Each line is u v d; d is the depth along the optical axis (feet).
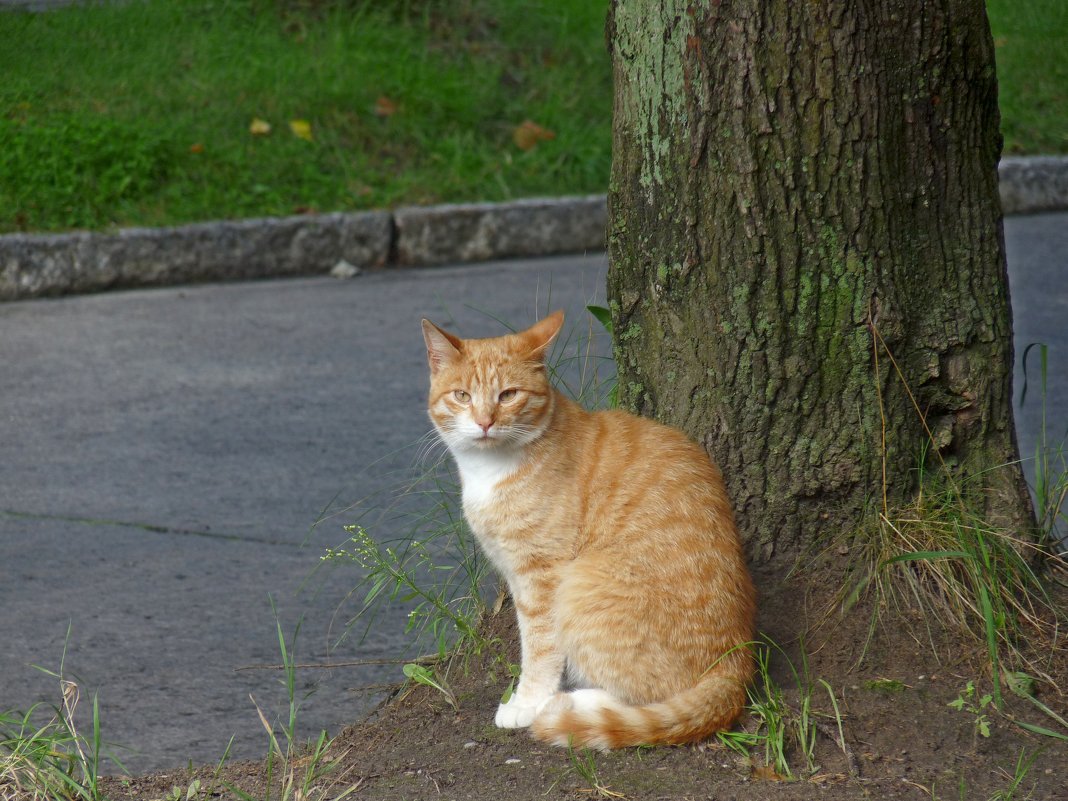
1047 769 13.43
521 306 34.73
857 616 15.85
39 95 41.88
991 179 15.79
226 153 40.86
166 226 37.60
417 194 40.91
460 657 17.35
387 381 29.99
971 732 14.12
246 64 45.01
